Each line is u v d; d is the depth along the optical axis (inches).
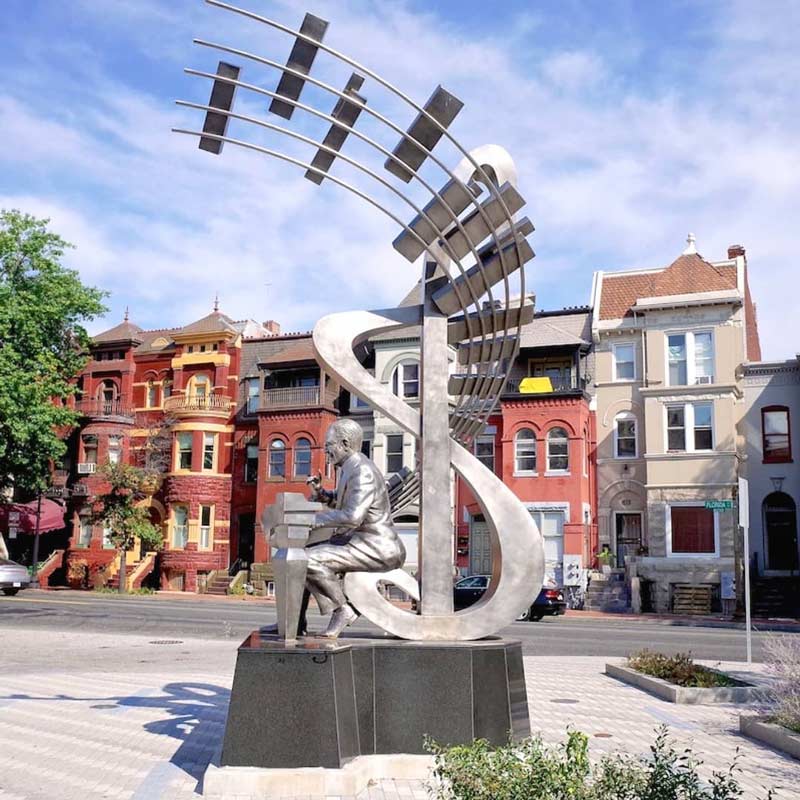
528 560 298.2
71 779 263.6
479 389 330.6
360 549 287.0
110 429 1705.2
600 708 409.4
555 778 162.6
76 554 1660.9
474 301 304.3
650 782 168.4
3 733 331.9
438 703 268.7
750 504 1364.4
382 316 317.7
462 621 291.9
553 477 1381.6
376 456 1493.6
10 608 1018.7
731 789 179.8
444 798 169.8
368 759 260.2
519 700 283.4
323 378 1560.0
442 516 301.4
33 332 1382.9
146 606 1112.8
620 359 1434.5
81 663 565.6
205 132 279.6
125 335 1804.9
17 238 1419.8
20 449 1386.6
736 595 1231.5
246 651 250.8
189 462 1647.4
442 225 308.2
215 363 1695.4
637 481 1385.3
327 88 268.7
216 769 243.1
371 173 283.7
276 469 1577.3
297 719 245.9
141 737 324.5
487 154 311.4
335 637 279.0
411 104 272.8
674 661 492.7
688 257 1425.9
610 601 1280.8
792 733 322.0
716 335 1353.3
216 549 1614.2
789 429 1358.3
